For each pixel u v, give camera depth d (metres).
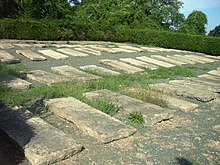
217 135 4.87
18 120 4.79
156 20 31.80
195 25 29.70
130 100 6.20
